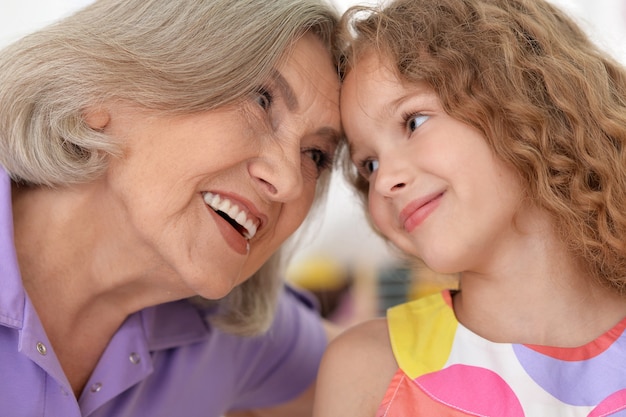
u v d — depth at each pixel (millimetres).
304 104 1068
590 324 1049
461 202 1028
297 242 1336
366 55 1106
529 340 1055
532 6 1146
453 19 1108
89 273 1082
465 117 1034
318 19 1095
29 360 1021
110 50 1032
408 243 1111
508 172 1042
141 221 1022
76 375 1130
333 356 1124
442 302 1132
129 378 1119
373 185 1140
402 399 1033
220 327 1273
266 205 1087
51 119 1035
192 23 1027
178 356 1230
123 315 1136
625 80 1157
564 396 992
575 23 1199
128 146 1014
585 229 1055
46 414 1015
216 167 1015
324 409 1095
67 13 1186
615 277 1057
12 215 1065
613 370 998
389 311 1158
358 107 1097
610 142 1081
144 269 1081
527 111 1047
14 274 1015
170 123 1008
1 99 1072
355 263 1916
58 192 1071
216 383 1305
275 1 1060
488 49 1076
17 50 1098
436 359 1059
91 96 1021
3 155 1083
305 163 1146
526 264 1059
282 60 1049
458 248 1033
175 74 999
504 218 1041
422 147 1046
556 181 1054
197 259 1050
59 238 1066
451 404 1010
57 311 1089
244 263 1134
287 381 1446
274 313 1340
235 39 1018
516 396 999
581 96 1084
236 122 1018
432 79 1051
